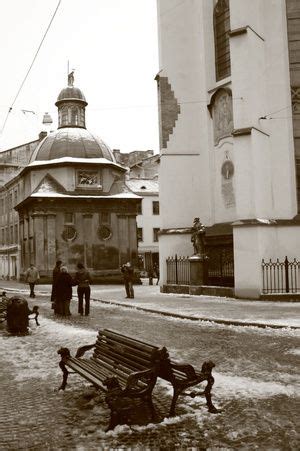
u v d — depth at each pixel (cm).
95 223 4278
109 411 602
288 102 2145
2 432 542
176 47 2547
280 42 2148
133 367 616
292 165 2133
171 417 573
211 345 1029
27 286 3906
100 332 740
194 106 2530
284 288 1983
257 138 2044
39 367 862
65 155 4431
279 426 543
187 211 2525
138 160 7388
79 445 499
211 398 650
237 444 495
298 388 692
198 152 2528
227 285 2216
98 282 4200
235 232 2022
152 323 1399
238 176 2036
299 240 2052
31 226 4300
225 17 2380
